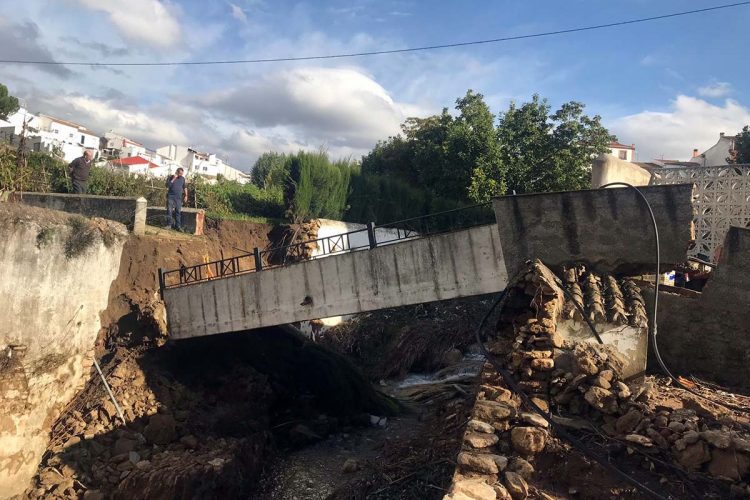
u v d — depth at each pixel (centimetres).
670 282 1158
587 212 798
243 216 2123
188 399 1210
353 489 800
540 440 541
